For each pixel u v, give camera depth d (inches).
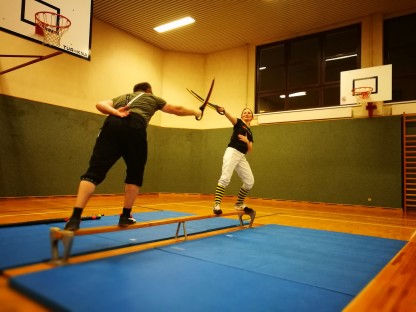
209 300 60.9
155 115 378.3
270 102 381.7
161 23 331.0
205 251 101.4
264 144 350.9
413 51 295.1
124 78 346.0
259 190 350.0
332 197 309.0
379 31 301.0
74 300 56.2
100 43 323.6
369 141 294.5
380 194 285.9
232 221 174.2
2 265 76.2
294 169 331.6
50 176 280.2
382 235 152.6
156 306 56.5
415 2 283.0
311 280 77.1
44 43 205.9
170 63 395.5
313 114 323.9
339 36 333.1
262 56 376.2
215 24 331.6
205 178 390.0
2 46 251.6
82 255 91.9
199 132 396.2
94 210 213.0
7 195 253.4
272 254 102.0
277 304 60.8
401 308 61.5
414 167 270.8
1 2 189.0
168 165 383.2
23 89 264.2
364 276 82.7
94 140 313.9
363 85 286.5
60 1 214.5
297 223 187.0
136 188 101.3
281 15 311.7
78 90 303.6
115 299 58.2
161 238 118.8
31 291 59.6
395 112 286.7
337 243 125.7
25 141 264.5
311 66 367.2
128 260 86.2
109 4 296.0
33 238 106.4
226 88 388.5
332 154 312.3
